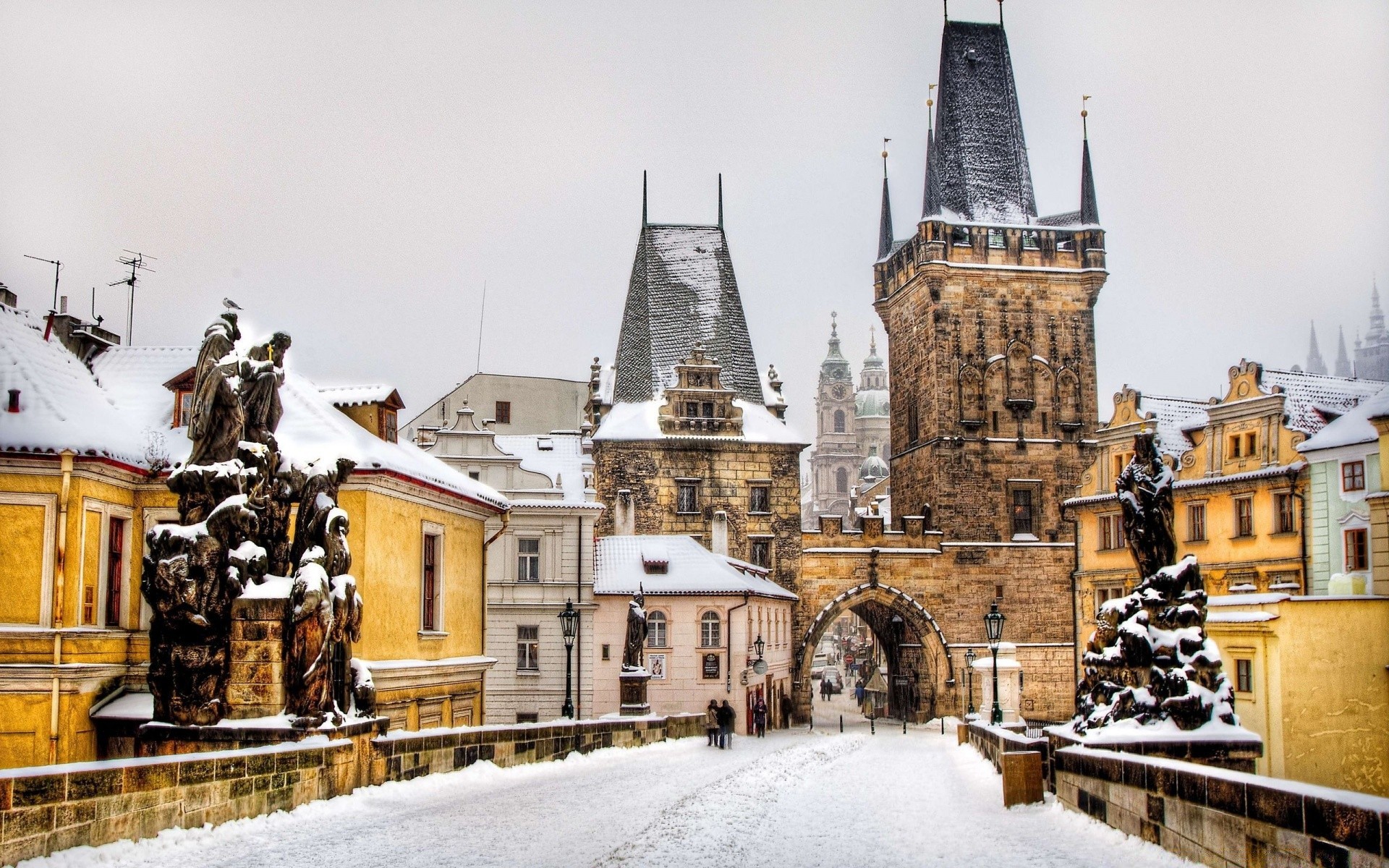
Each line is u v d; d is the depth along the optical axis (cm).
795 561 9244
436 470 4828
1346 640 4506
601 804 2630
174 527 2702
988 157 10506
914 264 10256
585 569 7300
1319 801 1470
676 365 9375
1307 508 6750
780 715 8744
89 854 1802
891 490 11038
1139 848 1939
